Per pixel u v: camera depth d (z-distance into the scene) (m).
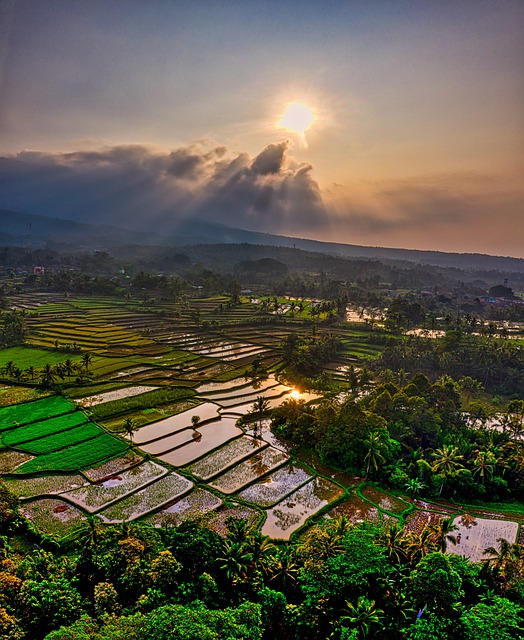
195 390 108.19
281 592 42.94
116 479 66.62
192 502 61.94
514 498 71.50
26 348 138.50
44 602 36.44
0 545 48.06
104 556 42.09
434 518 62.16
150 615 30.44
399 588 43.84
